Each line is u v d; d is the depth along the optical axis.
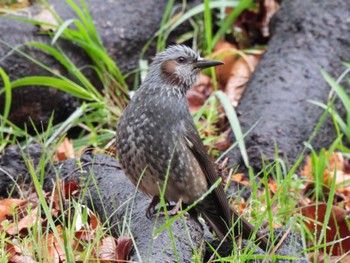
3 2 14.15
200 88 14.65
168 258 8.35
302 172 12.32
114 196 9.82
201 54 15.10
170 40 14.90
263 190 11.69
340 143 12.92
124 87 13.79
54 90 13.12
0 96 12.79
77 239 8.98
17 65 13.01
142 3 14.59
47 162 10.83
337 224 10.64
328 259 9.31
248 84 13.86
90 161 10.64
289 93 13.34
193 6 15.14
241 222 9.12
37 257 8.70
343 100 12.84
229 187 11.48
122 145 9.24
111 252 8.69
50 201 9.43
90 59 13.73
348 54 14.13
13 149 10.86
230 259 8.48
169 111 9.22
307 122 13.01
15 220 9.39
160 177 9.14
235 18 15.72
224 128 13.56
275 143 11.80
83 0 13.52
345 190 11.98
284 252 8.98
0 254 8.73
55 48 13.38
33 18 13.64
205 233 9.66
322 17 14.39
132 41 14.23
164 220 8.98
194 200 9.29
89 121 12.95
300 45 14.11
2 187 10.66
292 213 10.83
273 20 14.88
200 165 9.28
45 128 13.22
